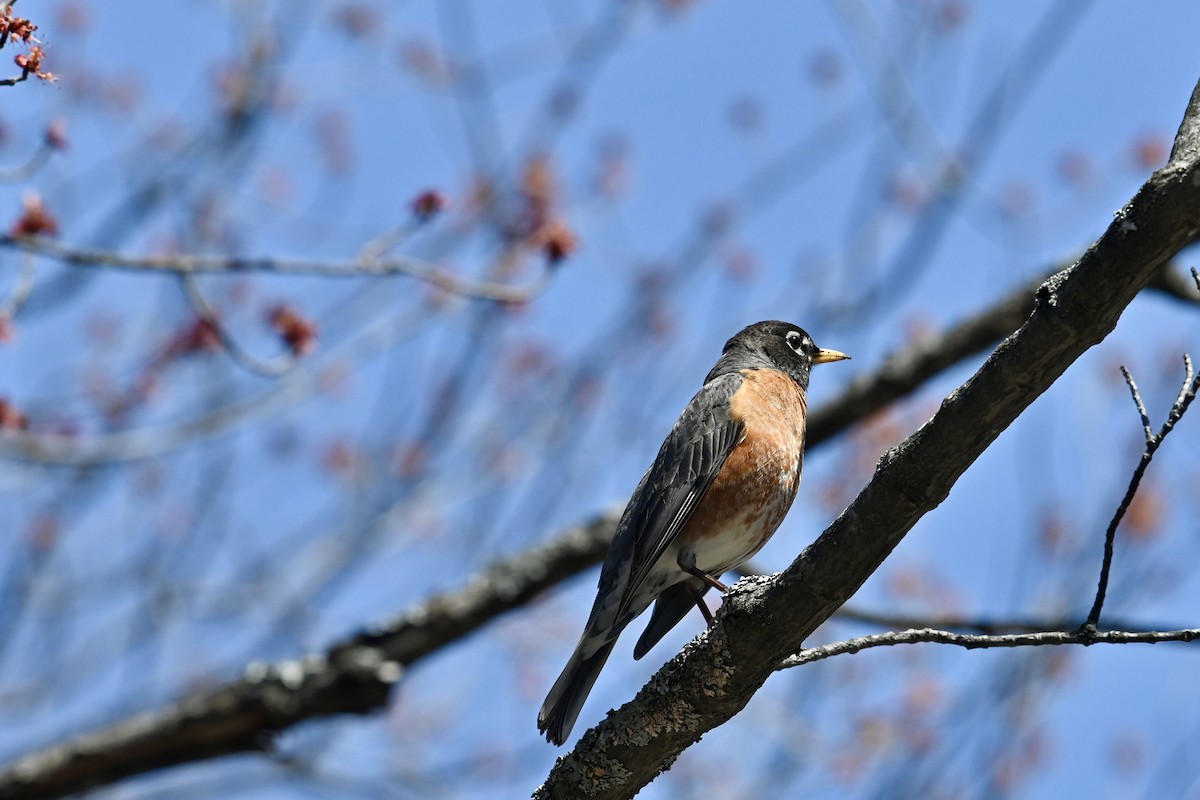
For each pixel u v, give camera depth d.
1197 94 5.96
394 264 10.37
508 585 13.73
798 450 10.91
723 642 7.02
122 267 9.61
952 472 6.39
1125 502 6.56
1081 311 5.88
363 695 13.05
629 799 7.55
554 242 11.01
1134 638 6.57
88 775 12.75
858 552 6.61
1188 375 6.55
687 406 10.80
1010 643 6.76
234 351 10.69
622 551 10.20
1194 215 5.62
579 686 9.45
